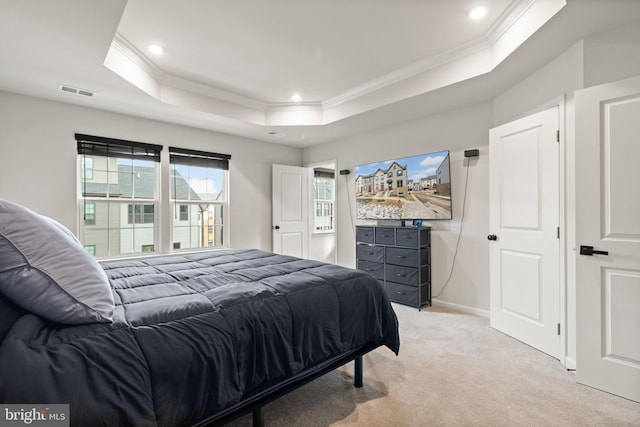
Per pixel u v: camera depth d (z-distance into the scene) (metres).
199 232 4.38
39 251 1.05
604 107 1.96
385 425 1.65
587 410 1.77
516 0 2.13
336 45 2.68
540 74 2.58
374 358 2.44
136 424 0.97
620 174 1.91
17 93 3.01
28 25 1.96
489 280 3.34
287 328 1.54
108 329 1.10
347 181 4.85
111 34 2.08
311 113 4.14
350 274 2.08
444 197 3.65
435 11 2.24
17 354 0.87
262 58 2.91
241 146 4.79
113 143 3.55
